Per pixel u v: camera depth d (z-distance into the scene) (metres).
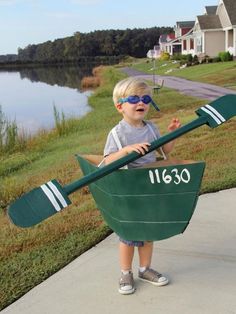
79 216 2.88
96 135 7.41
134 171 1.59
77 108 15.84
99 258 2.26
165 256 2.22
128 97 1.77
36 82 38.19
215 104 1.70
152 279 1.95
